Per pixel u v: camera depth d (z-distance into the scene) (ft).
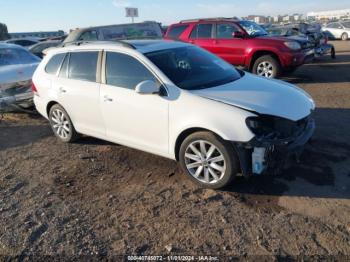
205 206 12.62
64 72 18.56
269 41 32.09
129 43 16.28
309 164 14.96
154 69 14.62
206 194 13.38
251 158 12.56
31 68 25.41
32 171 16.58
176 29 37.83
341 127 19.19
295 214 11.76
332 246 10.20
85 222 12.16
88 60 17.24
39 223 12.28
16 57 26.91
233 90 14.06
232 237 10.90
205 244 10.68
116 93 15.70
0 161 18.12
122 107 15.52
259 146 12.18
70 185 14.92
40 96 20.04
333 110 22.63
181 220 11.91
